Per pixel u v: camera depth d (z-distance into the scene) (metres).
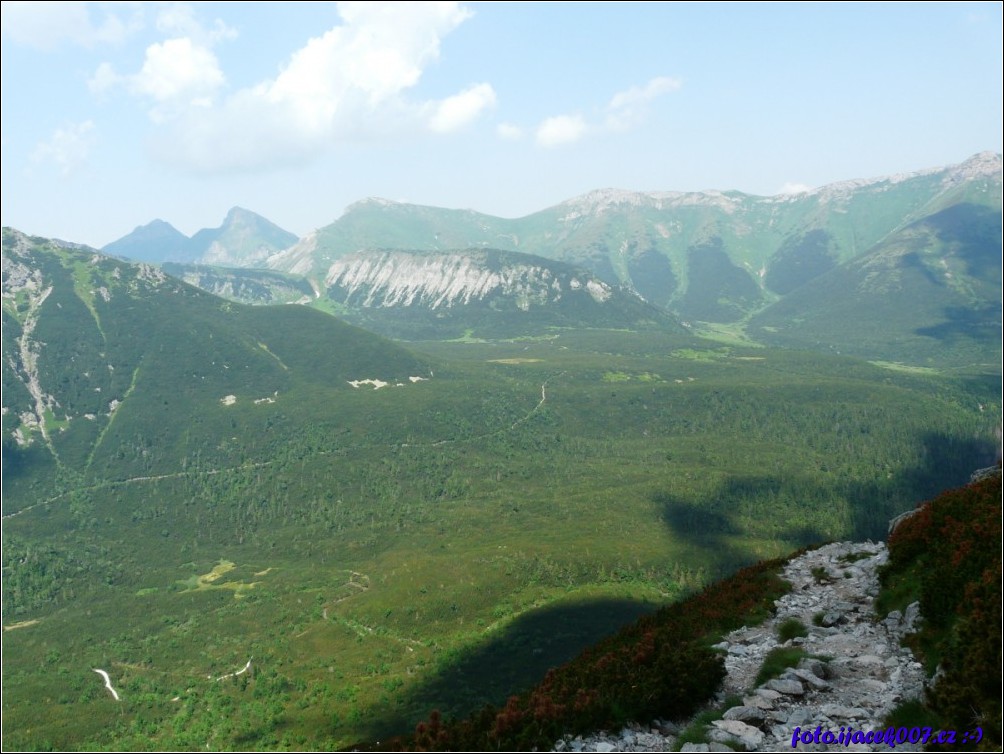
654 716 26.67
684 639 36.50
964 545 33.56
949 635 28.31
